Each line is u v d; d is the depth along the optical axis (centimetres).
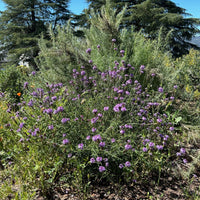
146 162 172
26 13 2017
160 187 171
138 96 249
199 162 197
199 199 154
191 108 304
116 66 267
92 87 260
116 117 205
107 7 357
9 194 157
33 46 1709
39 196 158
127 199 158
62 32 336
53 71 333
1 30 1989
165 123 226
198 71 380
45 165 171
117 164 176
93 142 173
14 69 438
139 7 1488
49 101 216
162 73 318
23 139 185
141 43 324
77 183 161
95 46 347
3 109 272
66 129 188
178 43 1672
